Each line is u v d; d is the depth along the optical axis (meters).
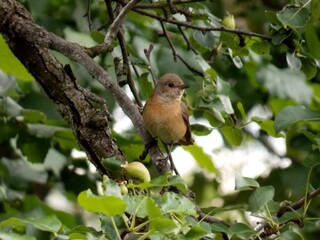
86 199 6.52
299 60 10.07
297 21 9.41
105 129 8.80
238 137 10.98
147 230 7.18
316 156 8.71
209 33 10.98
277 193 15.35
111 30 9.53
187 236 6.77
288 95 14.14
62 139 12.87
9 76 13.02
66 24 13.61
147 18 13.27
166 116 10.83
